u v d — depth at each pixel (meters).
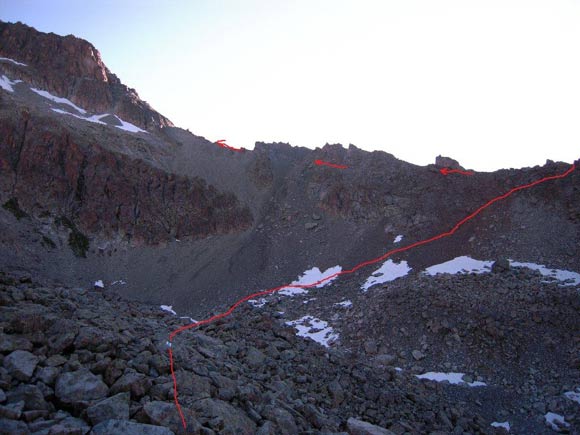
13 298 14.87
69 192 101.44
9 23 150.38
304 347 24.31
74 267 88.12
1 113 107.19
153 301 82.38
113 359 13.50
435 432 20.17
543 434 32.81
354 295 70.38
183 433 11.42
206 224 109.19
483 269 69.75
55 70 145.88
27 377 11.15
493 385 40.31
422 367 44.41
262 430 13.20
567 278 60.94
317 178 119.88
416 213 96.81
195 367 15.31
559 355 43.12
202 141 145.25
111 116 142.12
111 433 10.27
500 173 99.50
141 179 111.38
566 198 83.50
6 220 89.69
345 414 18.48
